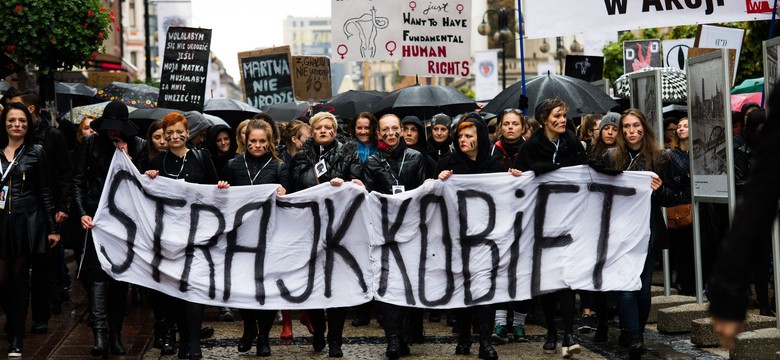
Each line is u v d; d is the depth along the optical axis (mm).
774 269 7371
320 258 7582
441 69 12648
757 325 7816
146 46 34344
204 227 7508
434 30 12617
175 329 7816
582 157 7820
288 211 7578
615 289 7473
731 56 12711
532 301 8844
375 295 7539
